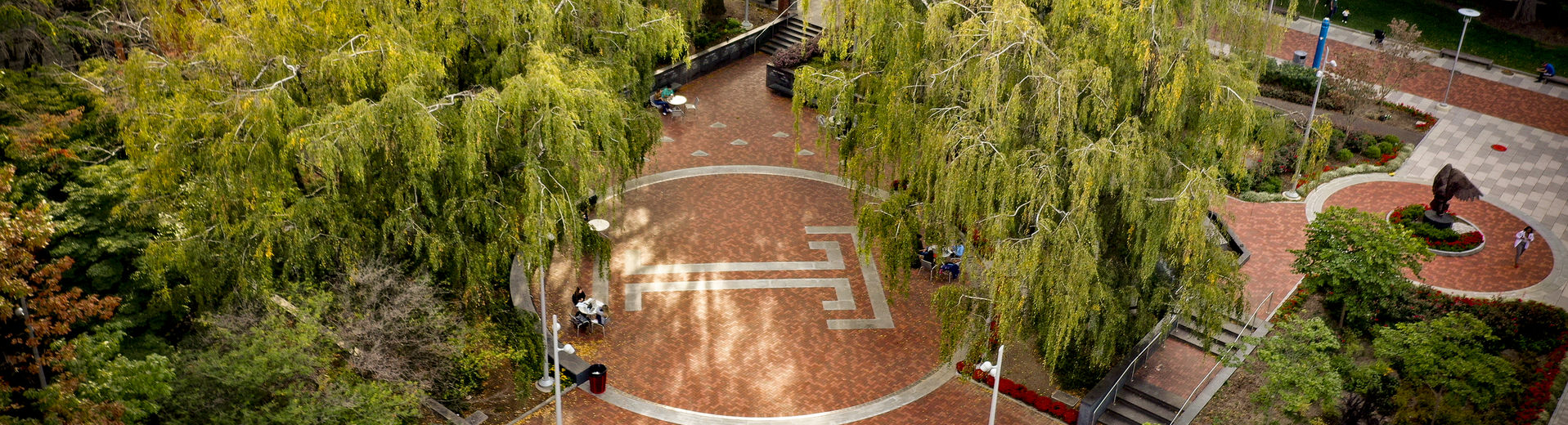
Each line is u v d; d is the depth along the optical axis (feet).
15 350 94.58
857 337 115.85
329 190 88.84
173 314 99.35
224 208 89.15
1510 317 115.03
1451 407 95.45
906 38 97.71
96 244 99.91
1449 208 142.51
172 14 98.63
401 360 93.71
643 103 116.57
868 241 104.78
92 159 106.73
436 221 95.81
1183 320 115.24
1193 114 92.84
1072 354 108.88
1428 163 155.63
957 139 90.33
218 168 86.58
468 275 96.02
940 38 94.32
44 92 110.42
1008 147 90.89
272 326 89.86
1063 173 90.43
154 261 91.71
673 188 144.15
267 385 89.45
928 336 116.37
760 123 165.07
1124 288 98.84
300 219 89.76
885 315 119.65
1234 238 129.80
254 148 85.05
